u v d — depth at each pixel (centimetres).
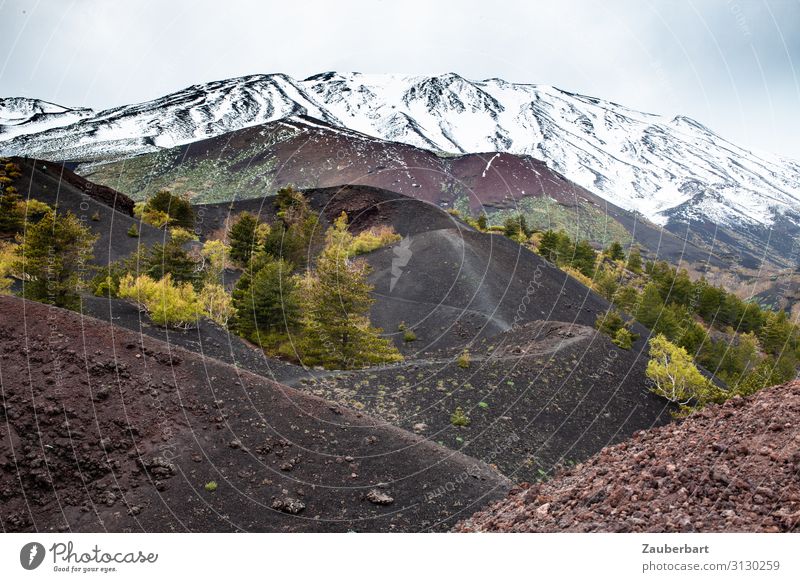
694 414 948
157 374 1512
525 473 1848
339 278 2848
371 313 4472
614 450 972
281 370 2362
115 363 1473
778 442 693
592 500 775
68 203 6066
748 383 2352
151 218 6862
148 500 1134
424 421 2033
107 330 1627
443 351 3123
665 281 8138
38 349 1433
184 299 2688
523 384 2470
